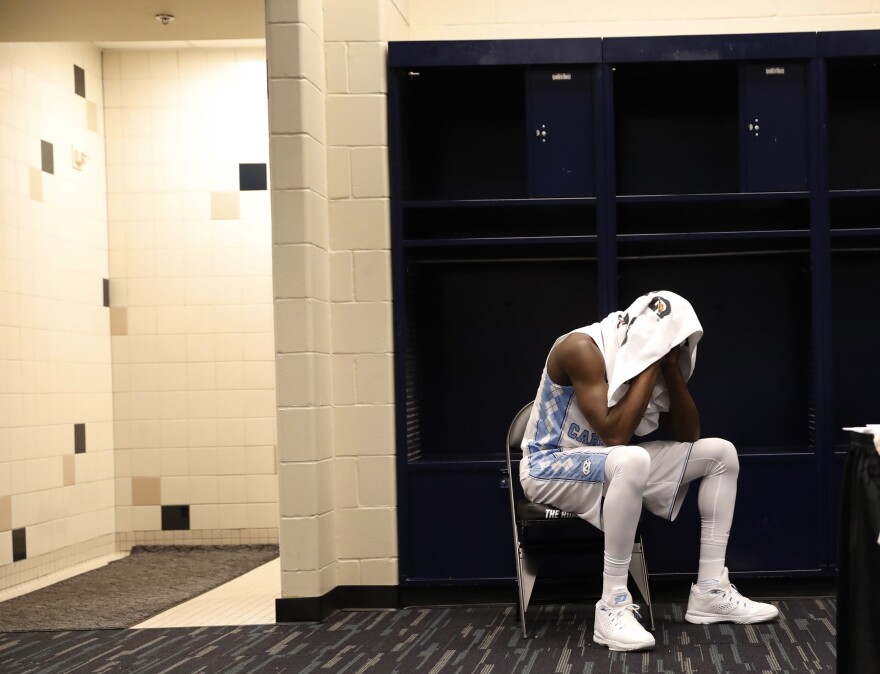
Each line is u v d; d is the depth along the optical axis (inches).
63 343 206.2
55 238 204.5
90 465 215.3
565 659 118.7
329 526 149.5
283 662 121.1
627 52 152.6
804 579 149.5
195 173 226.8
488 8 174.7
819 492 149.3
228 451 225.3
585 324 169.3
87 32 177.3
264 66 227.3
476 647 125.9
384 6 155.7
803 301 167.5
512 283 170.6
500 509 151.3
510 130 171.0
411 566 151.8
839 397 168.4
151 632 141.3
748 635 127.6
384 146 153.1
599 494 127.7
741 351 168.7
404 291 153.9
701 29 172.2
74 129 214.1
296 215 143.9
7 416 184.5
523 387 169.9
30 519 190.7
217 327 226.1
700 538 145.3
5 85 188.2
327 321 151.6
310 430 143.6
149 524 225.9
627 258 159.3
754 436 168.1
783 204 160.4
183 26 176.6
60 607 162.9
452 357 170.7
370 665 118.2
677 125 170.4
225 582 182.2
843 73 164.4
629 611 124.7
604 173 152.3
